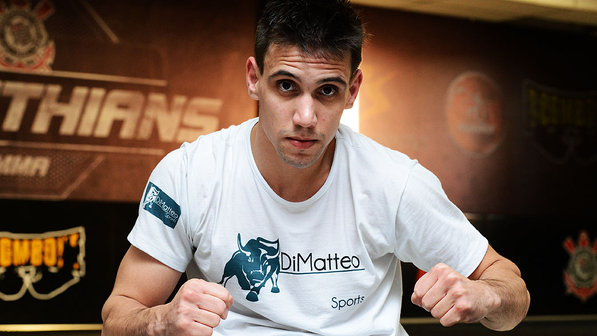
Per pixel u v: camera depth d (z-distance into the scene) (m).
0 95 4.07
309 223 1.18
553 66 5.42
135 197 4.34
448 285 0.97
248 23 4.62
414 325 4.75
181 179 1.19
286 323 1.18
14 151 4.10
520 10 4.98
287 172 1.15
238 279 1.18
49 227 4.13
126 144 4.33
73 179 4.21
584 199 5.47
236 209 1.17
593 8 4.97
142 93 4.37
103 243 4.23
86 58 4.25
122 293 1.18
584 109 5.51
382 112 4.95
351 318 1.21
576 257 5.35
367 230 1.19
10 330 4.01
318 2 1.01
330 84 1.01
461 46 5.18
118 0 4.32
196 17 4.50
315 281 1.18
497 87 5.26
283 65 1.00
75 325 4.14
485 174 5.21
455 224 1.21
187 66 4.47
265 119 1.05
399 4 4.93
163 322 0.99
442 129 5.10
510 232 5.19
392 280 1.27
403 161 1.23
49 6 4.17
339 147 1.20
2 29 4.07
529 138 5.34
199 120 4.50
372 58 4.93
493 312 1.04
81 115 4.23
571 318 5.27
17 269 4.05
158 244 1.18
